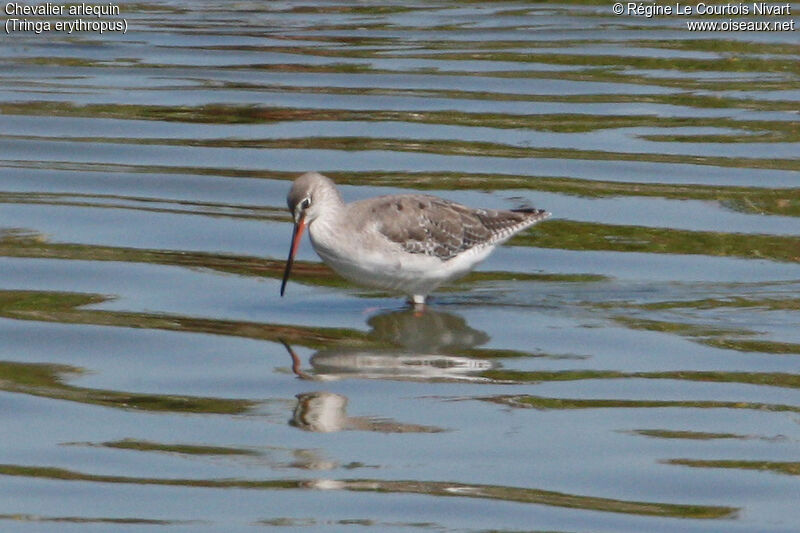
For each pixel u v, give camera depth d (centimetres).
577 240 1798
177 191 1959
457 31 2773
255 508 1112
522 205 1883
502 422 1281
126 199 1927
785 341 1476
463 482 1160
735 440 1240
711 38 2695
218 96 2350
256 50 2619
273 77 2452
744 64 2531
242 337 1497
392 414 1298
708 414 1296
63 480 1159
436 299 1623
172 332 1503
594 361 1432
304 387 1364
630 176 2009
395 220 1516
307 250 1780
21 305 1565
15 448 1220
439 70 2492
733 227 1833
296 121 2233
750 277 1672
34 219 1845
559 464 1195
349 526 1081
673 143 2142
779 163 2058
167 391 1352
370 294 1650
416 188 1938
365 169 2014
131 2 3012
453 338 1498
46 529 1073
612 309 1581
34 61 2548
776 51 2606
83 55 2594
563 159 2073
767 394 1340
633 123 2231
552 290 1647
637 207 1902
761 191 1956
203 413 1299
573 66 2520
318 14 2909
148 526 1080
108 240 1783
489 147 2119
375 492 1141
